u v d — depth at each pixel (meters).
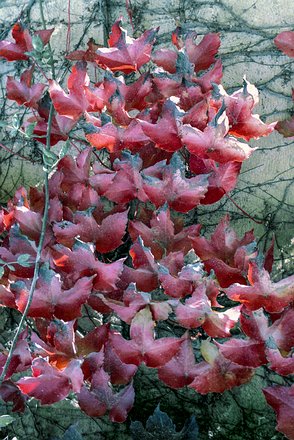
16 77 2.04
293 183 1.93
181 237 1.80
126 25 2.00
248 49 1.94
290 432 1.68
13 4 2.04
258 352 1.69
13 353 1.82
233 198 1.97
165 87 1.82
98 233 1.78
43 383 1.72
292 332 1.69
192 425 1.85
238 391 1.95
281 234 1.94
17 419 2.05
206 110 1.76
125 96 1.81
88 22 1.99
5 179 2.06
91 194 1.83
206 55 1.86
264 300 1.67
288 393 1.68
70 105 1.82
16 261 1.72
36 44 1.77
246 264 1.74
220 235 1.77
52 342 1.74
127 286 1.77
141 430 1.86
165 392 1.99
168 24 1.98
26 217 1.80
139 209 1.94
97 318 2.01
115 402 1.82
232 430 1.96
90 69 1.98
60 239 1.78
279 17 1.92
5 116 2.05
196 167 1.81
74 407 2.02
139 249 1.75
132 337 1.73
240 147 1.72
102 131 1.80
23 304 1.73
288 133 1.86
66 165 1.86
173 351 1.72
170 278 1.73
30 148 2.04
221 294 1.95
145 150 1.85
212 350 1.72
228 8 1.95
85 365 1.77
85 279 1.72
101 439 2.01
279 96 1.93
